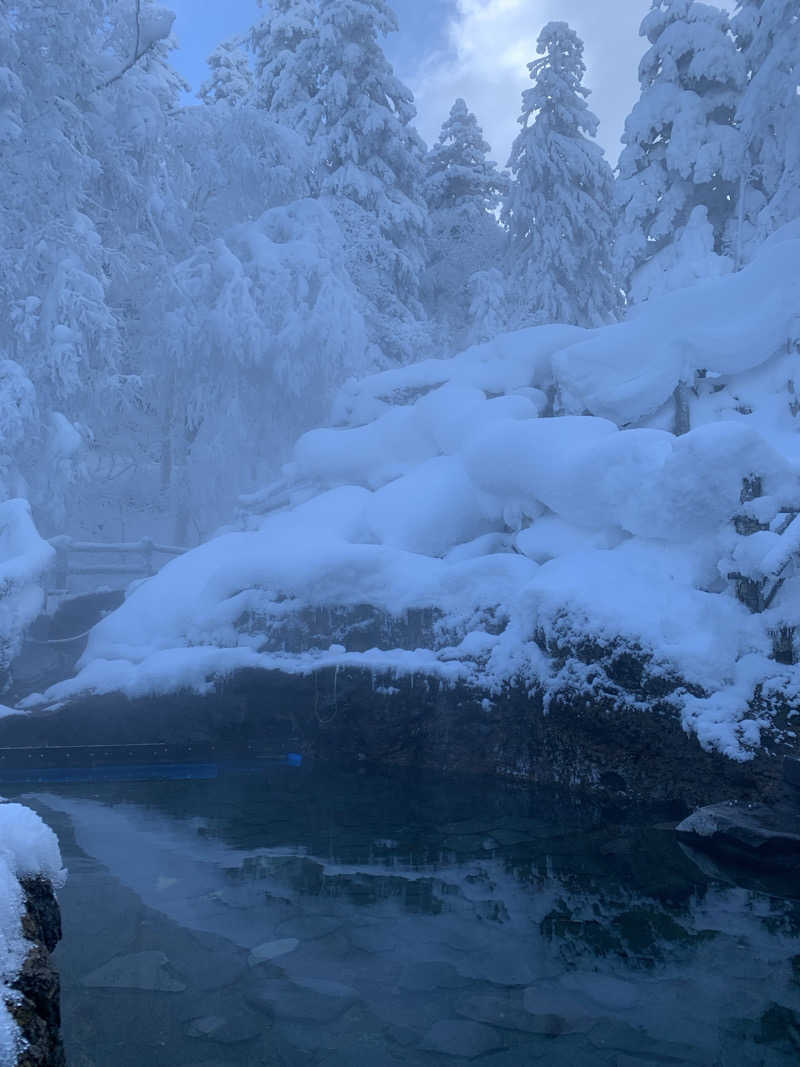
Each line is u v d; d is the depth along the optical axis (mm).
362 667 9742
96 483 19703
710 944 4676
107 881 5652
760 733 7004
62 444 15812
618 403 11430
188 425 18812
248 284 17906
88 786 8758
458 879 5734
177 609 11148
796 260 10844
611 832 6844
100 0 18375
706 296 11336
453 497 11711
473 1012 3908
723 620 7664
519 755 8844
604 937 4777
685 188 24375
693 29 24188
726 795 7078
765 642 7480
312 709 9961
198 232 21609
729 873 5855
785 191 17938
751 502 7848
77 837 6715
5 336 16953
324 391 18531
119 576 15961
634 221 24703
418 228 28578
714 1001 4031
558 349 13086
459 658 9469
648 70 25422
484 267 33000
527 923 4961
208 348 17953
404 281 26953
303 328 17938
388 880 5711
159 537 18922
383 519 11781
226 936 4758
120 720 9859
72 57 17562
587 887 5582
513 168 30125
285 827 7043
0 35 15984
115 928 4844
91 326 16375
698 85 25078
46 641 12102
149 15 19750
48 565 12000
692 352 11172
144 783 8891
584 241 29297
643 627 7852
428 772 9250
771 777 6793
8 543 12383
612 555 9031
